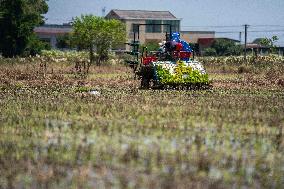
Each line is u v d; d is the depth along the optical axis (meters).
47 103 48.06
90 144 30.17
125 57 156.75
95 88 66.31
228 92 60.50
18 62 123.06
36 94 57.38
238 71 104.38
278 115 41.19
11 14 173.88
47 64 116.31
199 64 65.00
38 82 76.69
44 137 32.41
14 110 43.84
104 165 25.83
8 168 25.34
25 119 39.03
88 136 32.62
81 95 55.56
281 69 101.06
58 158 27.08
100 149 28.95
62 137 32.41
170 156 27.45
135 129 34.66
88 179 23.72
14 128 35.38
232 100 50.78
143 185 22.77
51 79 82.62
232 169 25.47
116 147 29.52
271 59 130.50
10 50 177.38
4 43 176.38
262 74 97.31
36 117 40.16
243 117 40.06
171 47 66.56
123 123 37.00
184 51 66.50
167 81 63.16
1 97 54.03
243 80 80.88
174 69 63.78
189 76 63.78
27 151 28.59
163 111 42.59
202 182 23.16
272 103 48.53
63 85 72.06
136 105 46.25
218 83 75.00
